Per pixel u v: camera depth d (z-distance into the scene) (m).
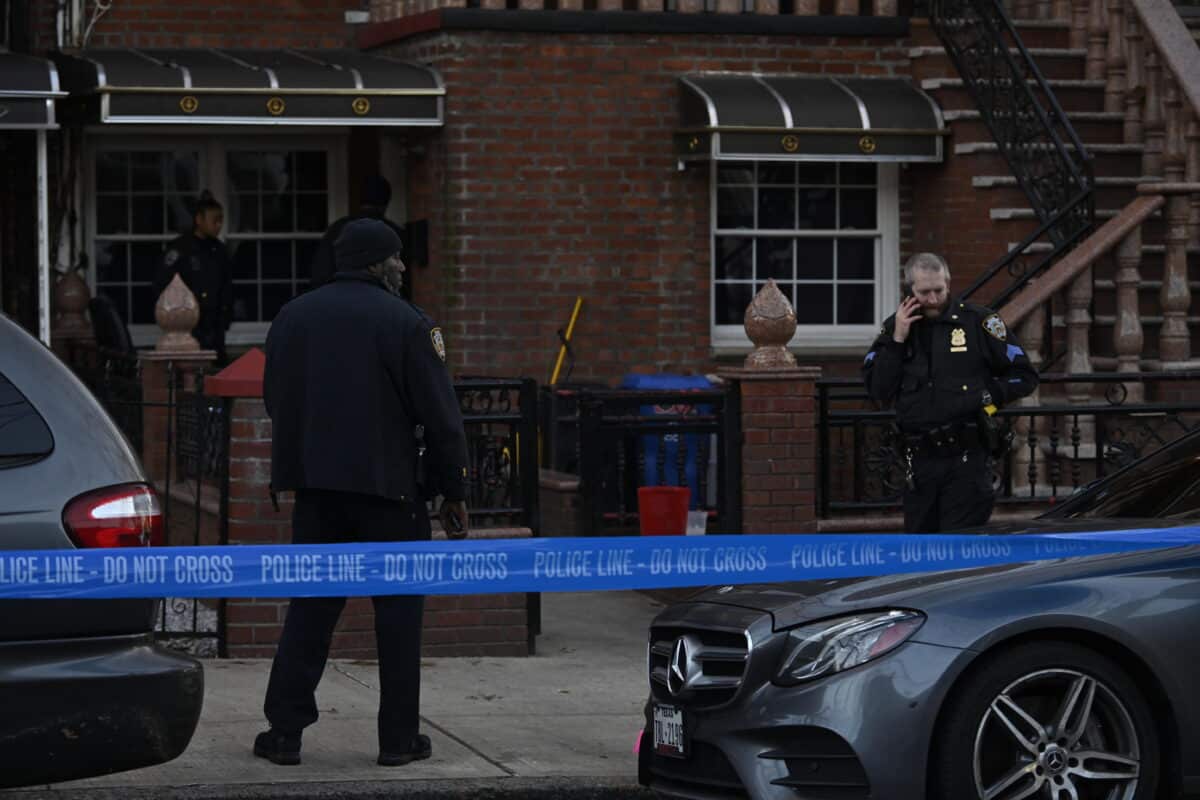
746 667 7.87
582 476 13.98
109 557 7.01
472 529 12.44
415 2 18.45
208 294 18.44
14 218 18.95
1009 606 7.75
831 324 18.97
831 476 15.02
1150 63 17.38
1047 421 15.12
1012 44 18.73
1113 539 8.22
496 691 11.34
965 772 7.62
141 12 19.20
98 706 7.01
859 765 7.57
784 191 18.80
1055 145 16.19
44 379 7.16
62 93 16.53
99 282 19.53
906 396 10.96
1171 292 15.77
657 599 14.40
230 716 10.31
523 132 17.75
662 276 18.14
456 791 9.00
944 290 10.89
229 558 7.71
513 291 17.78
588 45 17.86
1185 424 14.83
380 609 9.35
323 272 16.84
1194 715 7.86
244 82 17.12
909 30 18.59
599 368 18.03
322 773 9.19
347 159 19.80
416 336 9.12
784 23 18.25
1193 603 7.92
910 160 17.83
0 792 8.63
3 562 6.88
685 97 17.89
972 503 10.91
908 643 7.66
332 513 9.23
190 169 19.64
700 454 14.25
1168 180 16.83
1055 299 16.75
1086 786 7.87
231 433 11.80
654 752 8.47
